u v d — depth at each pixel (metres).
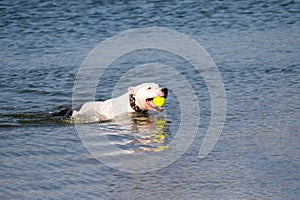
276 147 12.66
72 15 25.77
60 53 21.25
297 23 24.39
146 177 11.39
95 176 11.43
